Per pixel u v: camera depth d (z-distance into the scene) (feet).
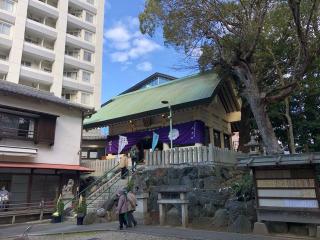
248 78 48.26
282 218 33.99
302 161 32.30
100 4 171.53
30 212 59.21
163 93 87.56
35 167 62.75
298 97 68.28
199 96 70.69
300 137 68.80
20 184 62.64
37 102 68.33
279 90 46.52
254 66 59.41
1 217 55.36
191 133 74.38
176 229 40.06
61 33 146.82
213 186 51.49
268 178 35.45
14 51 127.54
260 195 35.65
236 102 86.48
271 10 51.88
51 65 142.61
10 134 63.16
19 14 131.95
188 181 53.06
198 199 45.65
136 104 87.81
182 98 74.43
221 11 48.83
